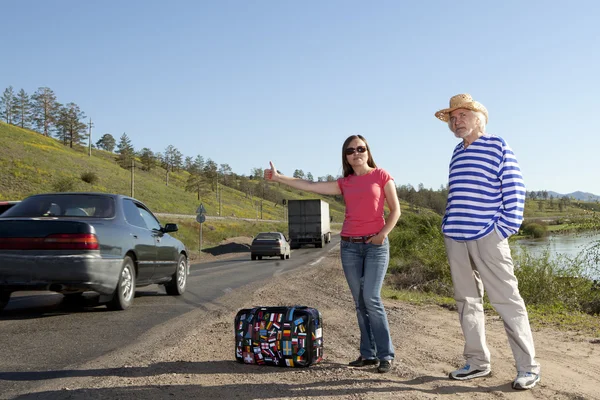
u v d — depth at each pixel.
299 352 4.41
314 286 12.05
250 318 4.57
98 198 8.00
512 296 4.03
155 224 9.38
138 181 118.00
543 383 4.04
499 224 4.00
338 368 4.47
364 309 4.58
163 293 10.32
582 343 5.84
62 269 6.75
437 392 3.77
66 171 92.69
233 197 176.12
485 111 4.23
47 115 171.50
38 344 5.39
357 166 4.54
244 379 4.08
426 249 16.53
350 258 4.55
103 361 4.67
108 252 7.27
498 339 5.98
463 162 4.18
